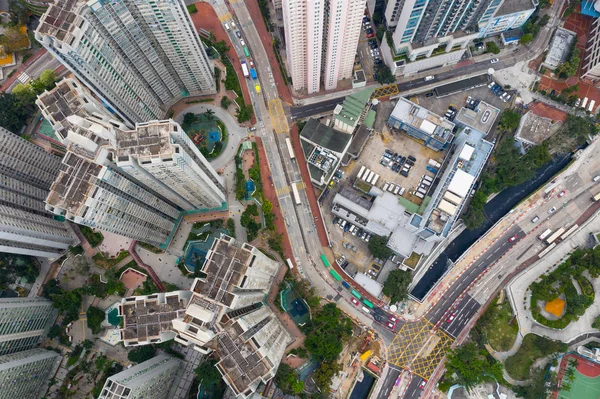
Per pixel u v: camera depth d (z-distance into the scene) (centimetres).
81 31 15538
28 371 19888
